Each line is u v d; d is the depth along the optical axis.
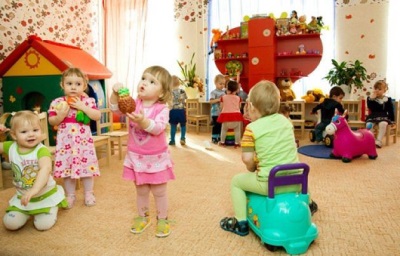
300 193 1.66
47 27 4.43
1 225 1.91
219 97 4.55
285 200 1.57
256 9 5.02
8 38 3.89
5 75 3.42
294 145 1.70
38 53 3.29
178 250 1.58
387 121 3.87
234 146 4.14
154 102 1.79
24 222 1.82
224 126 4.13
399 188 2.39
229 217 1.88
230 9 5.14
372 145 3.29
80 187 2.59
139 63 5.47
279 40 4.87
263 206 1.62
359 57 4.69
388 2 4.49
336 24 4.73
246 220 1.74
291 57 4.85
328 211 2.00
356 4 4.61
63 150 2.19
